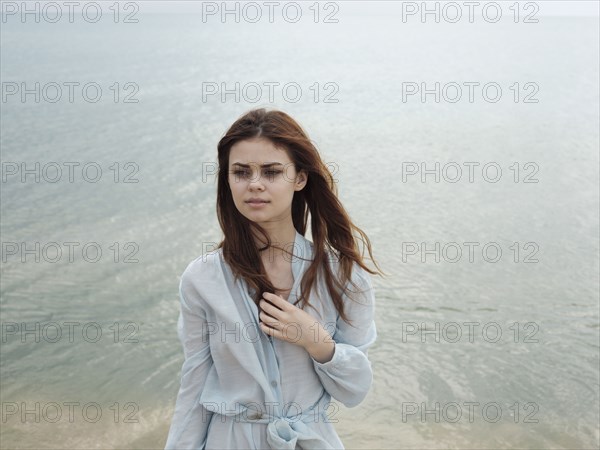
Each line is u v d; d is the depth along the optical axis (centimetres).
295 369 208
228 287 206
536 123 2281
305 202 217
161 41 6134
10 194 1328
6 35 6066
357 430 587
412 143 1972
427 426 599
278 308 199
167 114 2336
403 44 6681
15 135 1930
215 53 5019
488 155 1820
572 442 585
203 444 213
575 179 1523
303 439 204
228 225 206
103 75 3434
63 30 7544
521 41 7094
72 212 1220
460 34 8894
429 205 1297
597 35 8731
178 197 1323
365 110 2594
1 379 680
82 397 652
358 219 1198
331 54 5278
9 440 571
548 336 768
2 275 923
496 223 1190
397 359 711
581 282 923
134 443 578
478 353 729
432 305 839
